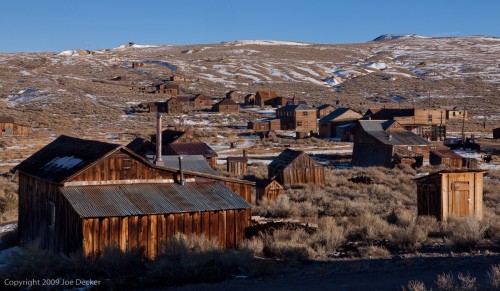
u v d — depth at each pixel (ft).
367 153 225.35
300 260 63.00
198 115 435.12
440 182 83.76
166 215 67.97
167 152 205.67
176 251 61.82
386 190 140.46
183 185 76.18
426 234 71.61
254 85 639.35
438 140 315.99
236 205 72.28
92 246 63.82
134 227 66.18
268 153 263.70
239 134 351.87
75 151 79.20
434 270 53.83
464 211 84.89
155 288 52.21
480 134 347.56
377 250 65.10
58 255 67.15
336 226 79.66
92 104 453.99
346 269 56.95
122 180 73.20
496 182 159.02
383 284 48.73
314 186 156.15
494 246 64.95
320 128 352.08
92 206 65.87
